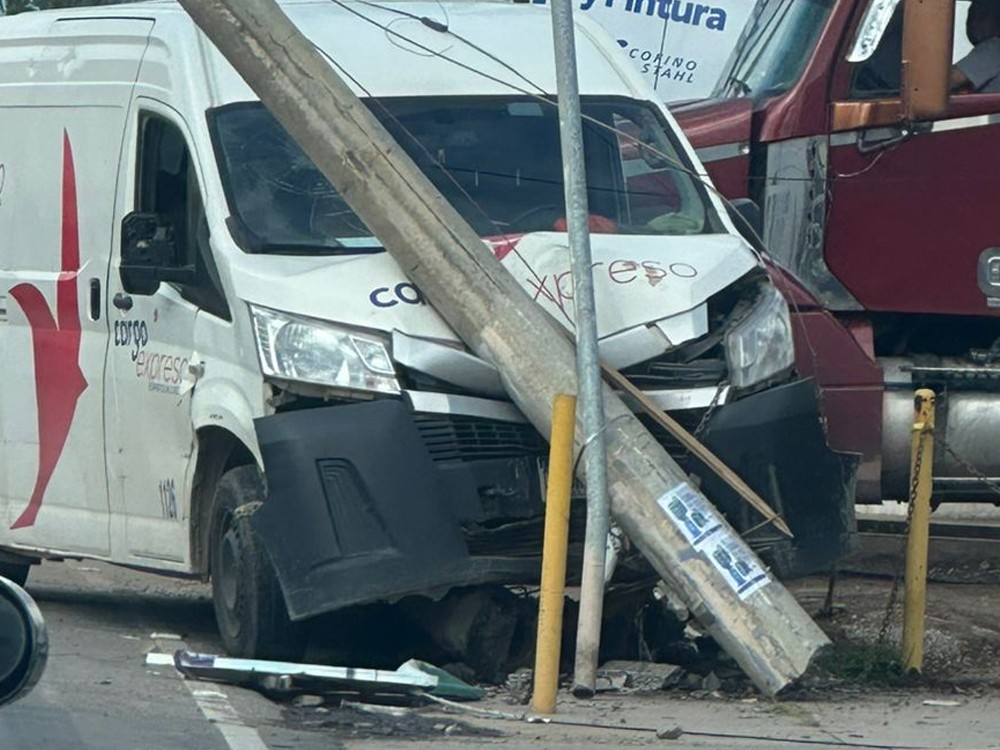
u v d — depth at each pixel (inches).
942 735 975.6
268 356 1079.6
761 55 1523.1
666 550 1059.9
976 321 1496.1
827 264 1462.8
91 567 1737.2
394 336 1074.7
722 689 1111.0
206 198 1172.5
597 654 1075.9
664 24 1849.2
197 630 1347.2
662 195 1256.8
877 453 1395.2
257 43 1134.4
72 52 1341.0
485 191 1227.2
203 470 1172.5
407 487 1049.5
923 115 1369.3
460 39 1304.1
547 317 1093.8
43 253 1325.0
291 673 1054.4
